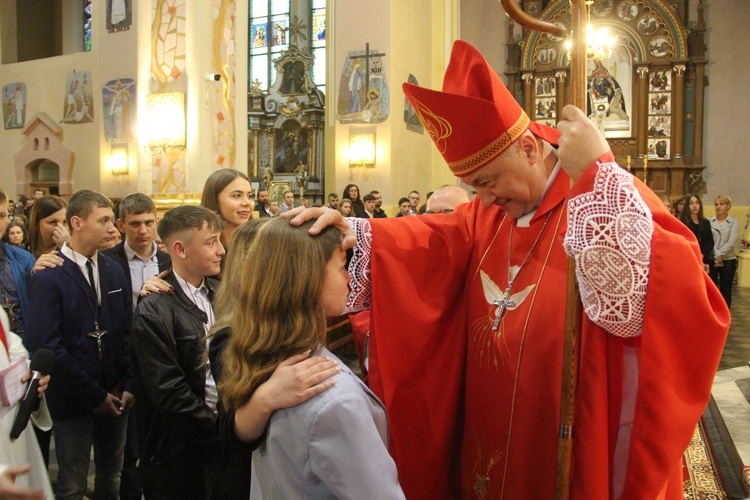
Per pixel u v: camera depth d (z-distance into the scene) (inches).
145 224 131.8
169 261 132.8
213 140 319.6
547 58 603.2
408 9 462.9
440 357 68.2
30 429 68.0
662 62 582.6
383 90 426.6
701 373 49.9
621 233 48.7
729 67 568.4
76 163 549.3
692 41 574.9
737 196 564.7
